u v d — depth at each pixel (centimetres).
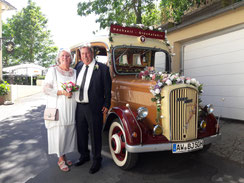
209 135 310
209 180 278
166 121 279
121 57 396
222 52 578
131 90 335
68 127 312
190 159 350
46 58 3203
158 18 1068
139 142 268
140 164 331
